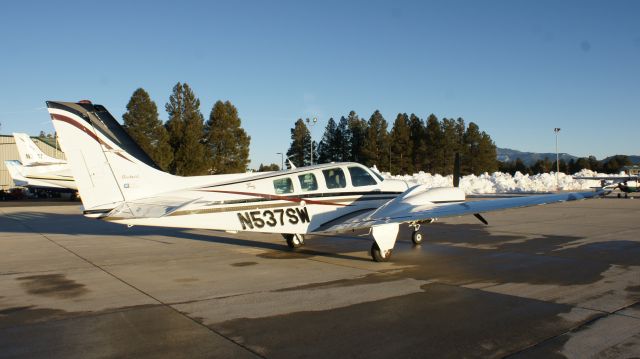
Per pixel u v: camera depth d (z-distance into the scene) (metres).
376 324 5.05
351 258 9.52
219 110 52.66
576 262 8.62
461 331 4.79
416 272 7.92
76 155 8.93
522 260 8.90
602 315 5.27
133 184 9.33
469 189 37.28
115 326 5.06
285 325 5.04
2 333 4.83
